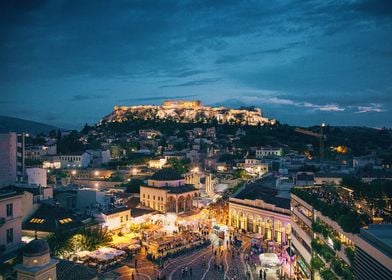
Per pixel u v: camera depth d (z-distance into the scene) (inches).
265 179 7317.9
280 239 5009.8
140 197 6363.2
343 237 2517.2
